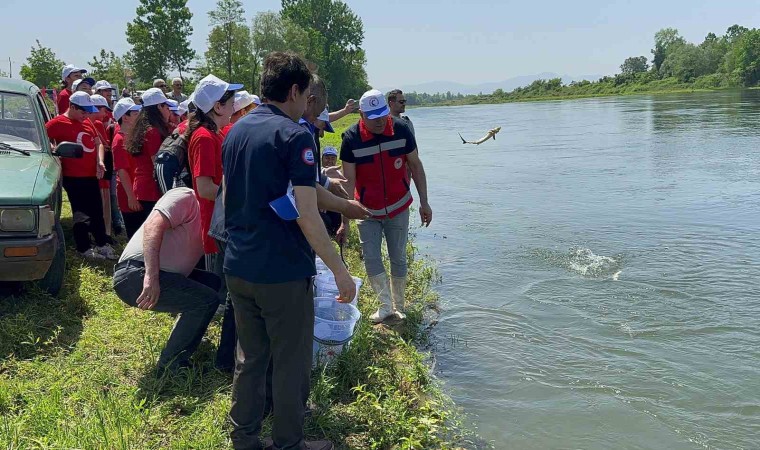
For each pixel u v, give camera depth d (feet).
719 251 28.37
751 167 53.06
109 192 26.21
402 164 19.48
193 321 14.75
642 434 14.43
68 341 16.51
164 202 14.42
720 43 373.40
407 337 19.42
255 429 11.75
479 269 27.07
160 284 14.20
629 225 33.88
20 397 13.64
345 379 15.23
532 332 20.24
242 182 10.61
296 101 11.05
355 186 19.51
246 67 246.47
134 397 13.61
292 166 10.24
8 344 15.62
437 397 15.83
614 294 23.43
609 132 97.96
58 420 12.28
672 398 15.97
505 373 17.40
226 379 14.73
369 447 12.88
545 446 13.97
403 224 19.98
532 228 34.14
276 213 10.33
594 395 16.16
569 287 24.39
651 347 18.92
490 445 13.96
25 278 16.93
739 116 117.91
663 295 23.12
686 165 55.93
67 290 19.70
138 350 15.87
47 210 17.10
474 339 19.76
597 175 52.60
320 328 15.28
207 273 15.60
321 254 10.40
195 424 12.73
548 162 63.41
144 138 20.65
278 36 254.47
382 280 20.07
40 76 137.49
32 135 21.43
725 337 19.44
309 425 13.25
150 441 12.17
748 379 16.80
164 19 197.98
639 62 512.63
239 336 11.43
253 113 10.93
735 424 14.79
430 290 24.31
